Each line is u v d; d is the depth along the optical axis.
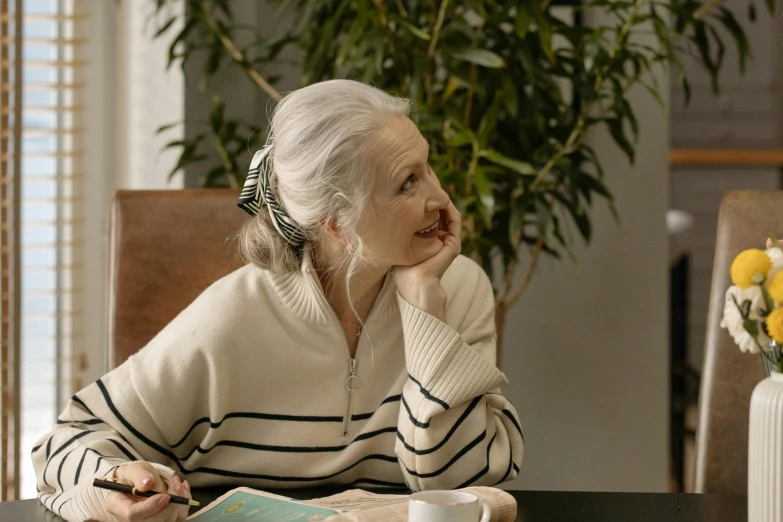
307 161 1.23
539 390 2.68
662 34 2.17
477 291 1.47
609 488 2.67
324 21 2.42
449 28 2.15
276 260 1.34
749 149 5.19
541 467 2.69
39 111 2.54
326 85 1.26
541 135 2.29
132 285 1.59
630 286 2.63
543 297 2.66
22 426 2.62
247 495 1.10
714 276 1.46
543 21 2.10
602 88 2.34
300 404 1.38
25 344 2.62
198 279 1.60
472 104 2.32
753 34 5.14
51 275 2.67
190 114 2.57
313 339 1.36
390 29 2.18
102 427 1.33
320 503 1.12
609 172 2.62
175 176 2.57
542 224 2.17
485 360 1.30
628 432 2.66
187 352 1.34
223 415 1.36
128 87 2.67
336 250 1.31
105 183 2.71
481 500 1.04
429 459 1.28
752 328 0.87
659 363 2.64
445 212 1.35
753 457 0.86
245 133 2.69
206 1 2.54
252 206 1.35
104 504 1.07
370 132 1.22
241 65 2.46
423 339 1.29
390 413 1.38
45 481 1.24
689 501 1.17
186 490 1.06
